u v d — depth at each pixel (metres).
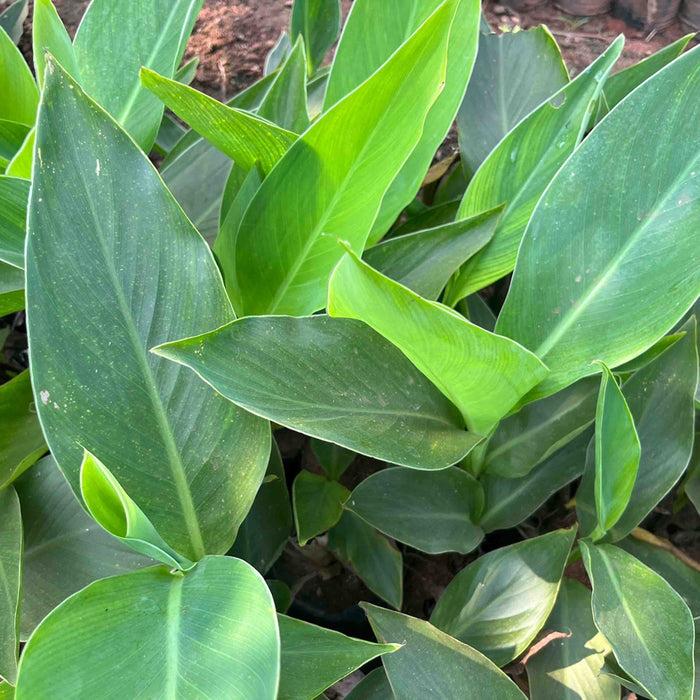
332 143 0.65
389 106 0.63
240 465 0.64
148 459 0.61
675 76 0.62
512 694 0.64
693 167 0.64
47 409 0.57
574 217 0.66
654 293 0.64
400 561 0.81
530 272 0.67
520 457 0.76
